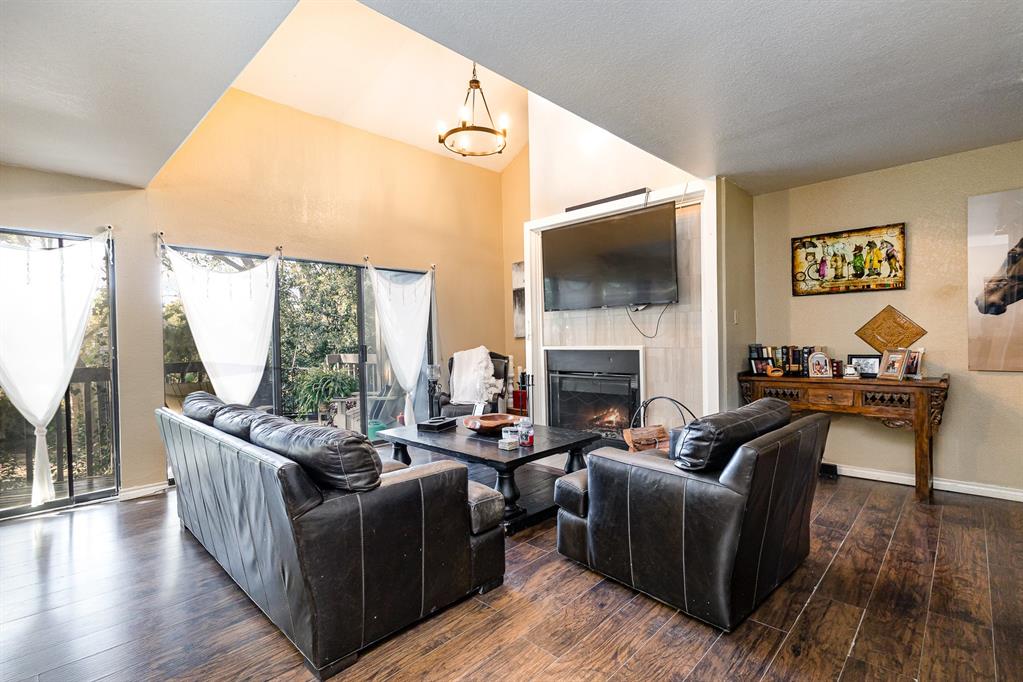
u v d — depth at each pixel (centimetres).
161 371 383
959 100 246
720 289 369
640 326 423
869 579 220
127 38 189
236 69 214
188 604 212
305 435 177
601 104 246
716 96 239
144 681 164
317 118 487
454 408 519
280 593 174
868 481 368
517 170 663
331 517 161
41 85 224
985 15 174
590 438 335
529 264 500
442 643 181
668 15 173
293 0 169
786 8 169
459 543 202
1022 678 155
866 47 196
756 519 182
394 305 544
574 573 234
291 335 475
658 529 199
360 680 161
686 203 390
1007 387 318
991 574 221
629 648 175
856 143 306
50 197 338
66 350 341
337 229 500
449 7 166
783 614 194
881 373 346
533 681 160
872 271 364
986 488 326
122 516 324
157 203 385
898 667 161
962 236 329
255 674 166
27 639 188
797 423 210
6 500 330
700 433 185
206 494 234
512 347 676
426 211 587
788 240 404
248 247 436
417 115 532
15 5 167
